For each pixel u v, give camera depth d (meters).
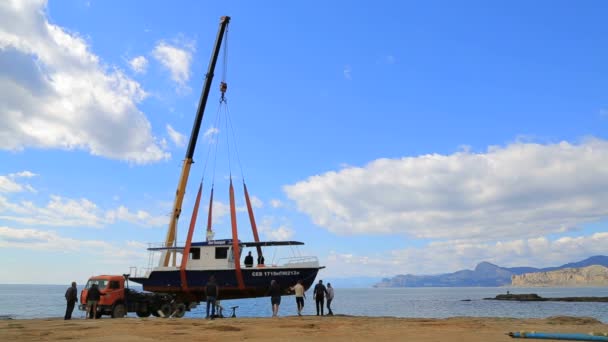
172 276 35.91
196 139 41.53
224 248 36.06
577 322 23.19
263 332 17.17
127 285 27.30
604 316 60.94
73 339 14.61
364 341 14.28
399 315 66.06
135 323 20.56
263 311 63.94
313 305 89.31
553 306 92.25
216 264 35.81
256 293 35.78
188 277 35.75
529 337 14.75
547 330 18.17
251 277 35.22
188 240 36.22
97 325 19.62
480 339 14.64
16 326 19.41
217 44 42.72
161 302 28.03
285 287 35.50
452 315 66.12
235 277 35.41
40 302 100.31
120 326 19.11
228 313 56.41
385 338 15.16
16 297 139.00
